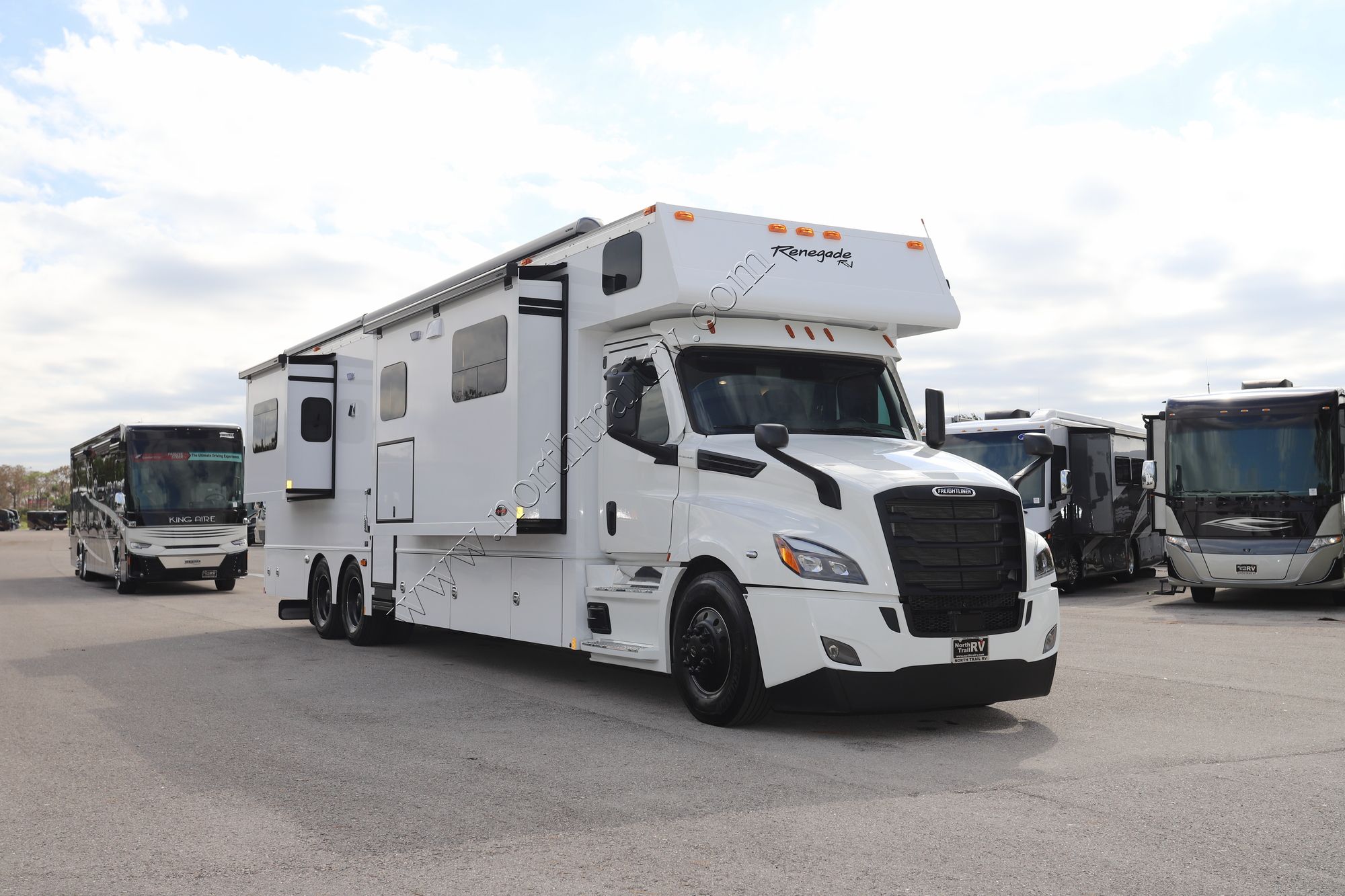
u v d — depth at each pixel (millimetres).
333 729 7695
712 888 4285
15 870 4645
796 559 7016
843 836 4941
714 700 7520
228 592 24203
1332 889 4227
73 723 8008
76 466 31234
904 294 8898
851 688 6844
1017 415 21859
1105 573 22906
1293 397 17250
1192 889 4242
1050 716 7910
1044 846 4770
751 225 8461
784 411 8344
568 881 4395
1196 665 10469
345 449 13242
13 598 22078
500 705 8633
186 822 5348
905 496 6992
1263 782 5883
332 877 4484
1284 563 16922
